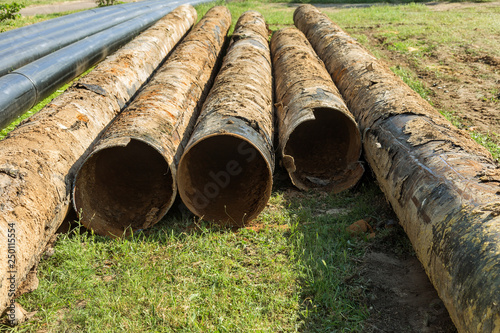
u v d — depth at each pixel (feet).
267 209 17.88
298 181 19.53
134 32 41.60
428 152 14.03
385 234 15.69
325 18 38.99
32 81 25.52
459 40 41.75
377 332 11.74
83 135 16.93
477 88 29.96
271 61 30.35
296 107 18.74
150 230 16.47
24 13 70.13
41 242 13.28
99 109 18.89
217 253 14.93
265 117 18.17
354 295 13.03
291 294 13.10
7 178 12.75
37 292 13.00
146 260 14.67
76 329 11.98
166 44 32.24
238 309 12.52
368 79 21.44
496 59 35.24
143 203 17.81
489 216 10.28
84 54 31.68
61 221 14.97
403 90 19.36
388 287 13.37
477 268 9.55
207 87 25.26
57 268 14.07
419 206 12.72
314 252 14.75
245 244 15.57
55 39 34.55
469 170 12.32
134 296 12.89
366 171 19.42
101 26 42.29
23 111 24.70
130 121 16.52
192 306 12.57
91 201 16.28
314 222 16.72
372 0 71.87
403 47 40.40
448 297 10.37
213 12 44.60
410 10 61.05
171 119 17.87
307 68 23.07
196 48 28.04
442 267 10.81
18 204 12.42
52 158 14.67
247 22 36.96
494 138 22.41
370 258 14.65
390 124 16.89
